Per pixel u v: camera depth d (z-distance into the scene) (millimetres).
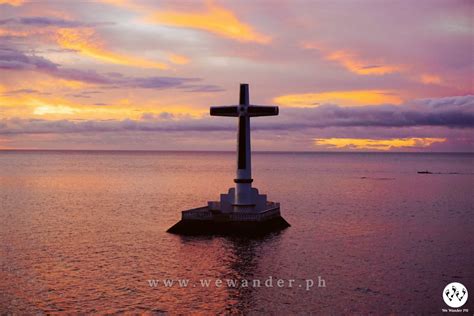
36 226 91000
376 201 141875
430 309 48406
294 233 84250
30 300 50000
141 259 65188
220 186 189000
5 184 189500
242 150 81312
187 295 51656
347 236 83438
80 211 113000
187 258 65625
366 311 47906
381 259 67125
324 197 151875
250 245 73375
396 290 53844
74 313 46812
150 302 49750
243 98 81125
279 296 51719
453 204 135625
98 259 65188
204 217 80562
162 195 152375
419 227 94812
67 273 58812
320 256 68062
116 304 49156
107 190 168625
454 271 61188
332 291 53219
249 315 46906
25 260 64812
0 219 99812
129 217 103250
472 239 82438
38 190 167000
